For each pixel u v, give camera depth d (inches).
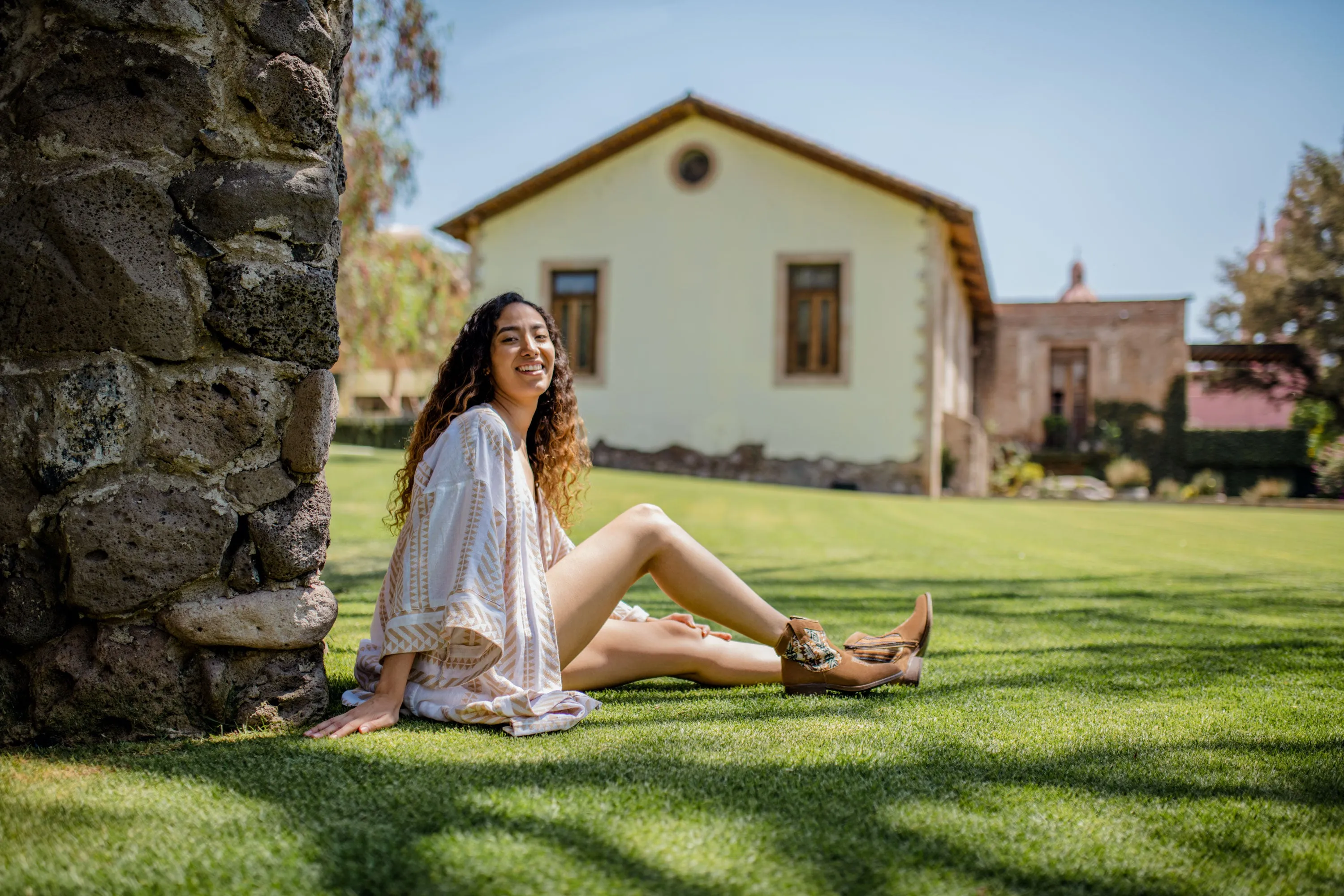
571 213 653.3
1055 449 885.8
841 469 626.2
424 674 82.5
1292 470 853.2
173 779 64.2
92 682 72.8
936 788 65.2
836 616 151.3
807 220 630.5
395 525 95.0
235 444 75.9
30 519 71.8
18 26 74.2
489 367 91.7
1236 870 53.1
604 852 53.0
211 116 75.3
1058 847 55.6
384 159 404.5
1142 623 149.2
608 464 648.4
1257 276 903.7
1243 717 87.7
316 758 68.7
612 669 94.8
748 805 60.9
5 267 72.2
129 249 72.6
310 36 78.7
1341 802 64.5
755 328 635.5
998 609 162.1
